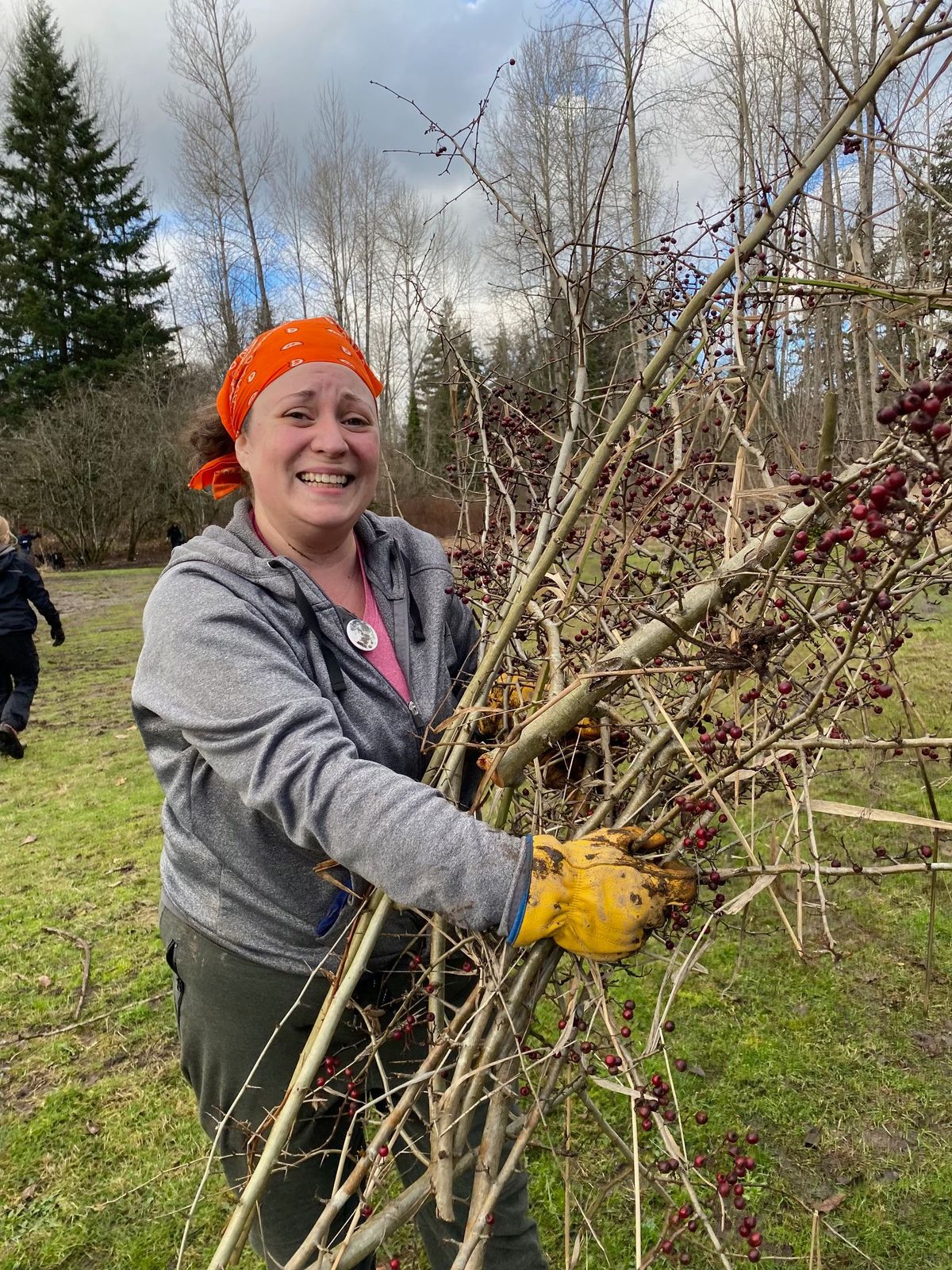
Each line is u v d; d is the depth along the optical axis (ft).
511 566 5.71
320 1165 4.92
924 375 4.30
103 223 113.60
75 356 108.06
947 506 3.00
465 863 3.49
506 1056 4.16
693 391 4.88
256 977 4.61
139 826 15.44
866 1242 6.64
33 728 22.74
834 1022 8.89
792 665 5.54
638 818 4.66
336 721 3.98
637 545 5.25
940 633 18.71
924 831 11.97
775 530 3.96
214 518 85.46
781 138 4.16
